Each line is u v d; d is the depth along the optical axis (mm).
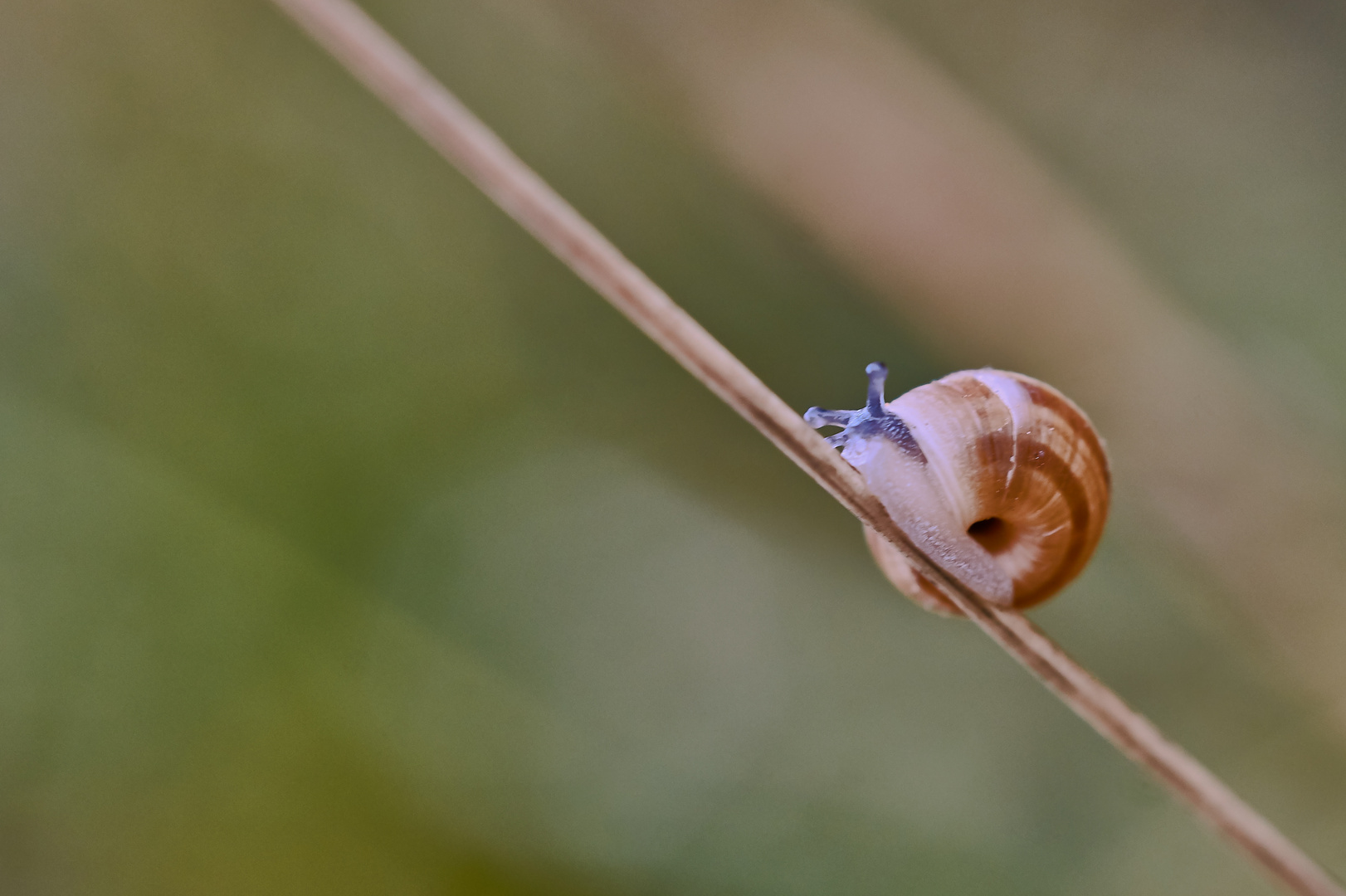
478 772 248
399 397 257
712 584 258
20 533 246
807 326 260
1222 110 283
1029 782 254
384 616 251
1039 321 252
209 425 251
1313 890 224
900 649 259
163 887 242
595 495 259
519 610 254
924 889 249
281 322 256
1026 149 256
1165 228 275
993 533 227
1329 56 286
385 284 259
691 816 250
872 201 252
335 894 244
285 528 250
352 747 246
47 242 252
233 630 247
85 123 255
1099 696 222
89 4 255
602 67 257
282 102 259
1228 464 252
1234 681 255
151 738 244
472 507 256
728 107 253
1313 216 274
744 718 254
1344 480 253
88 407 250
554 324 262
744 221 261
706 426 262
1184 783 223
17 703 243
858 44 253
